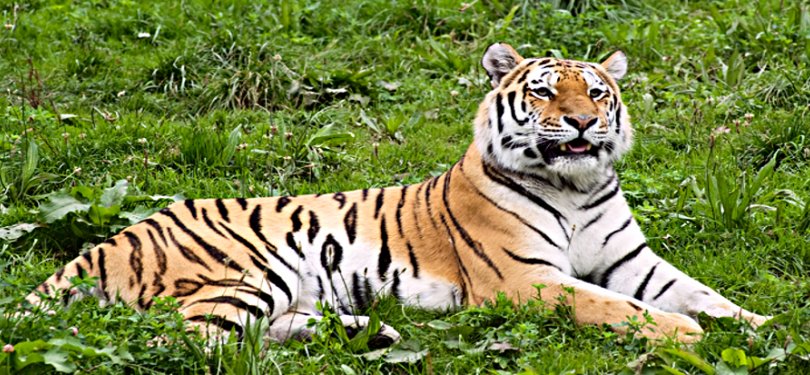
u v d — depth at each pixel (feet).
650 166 43.45
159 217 31.14
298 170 41.88
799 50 53.47
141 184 39.58
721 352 25.61
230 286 29.35
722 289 31.96
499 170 31.35
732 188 39.14
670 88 51.52
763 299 30.78
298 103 50.88
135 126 44.57
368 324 27.53
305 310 31.07
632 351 26.99
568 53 56.29
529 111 30.96
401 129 48.03
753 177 40.24
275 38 55.67
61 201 35.45
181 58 52.90
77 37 57.16
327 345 27.58
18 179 38.58
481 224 31.19
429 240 31.86
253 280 29.84
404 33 59.16
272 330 29.27
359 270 31.53
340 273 31.40
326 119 48.73
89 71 53.52
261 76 51.08
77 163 41.09
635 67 54.24
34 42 56.59
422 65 55.47
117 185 36.70
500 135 31.55
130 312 27.71
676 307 30.63
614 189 31.91
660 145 44.73
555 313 29.01
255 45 53.11
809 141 42.98
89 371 24.49
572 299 29.25
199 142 42.29
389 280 31.50
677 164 42.45
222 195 39.22
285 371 26.14
